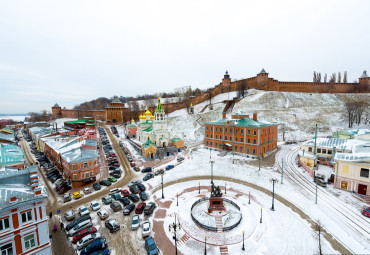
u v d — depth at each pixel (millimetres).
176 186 44500
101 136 95688
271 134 66688
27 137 100438
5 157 40031
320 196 37875
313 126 90062
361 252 24281
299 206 35000
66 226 29250
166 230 29172
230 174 50406
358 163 37688
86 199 38531
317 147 55531
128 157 63781
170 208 35125
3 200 19609
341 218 31047
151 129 78438
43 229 21844
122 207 35625
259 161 58375
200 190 42281
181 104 143375
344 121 91688
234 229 29047
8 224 19656
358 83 126750
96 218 32094
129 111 136250
